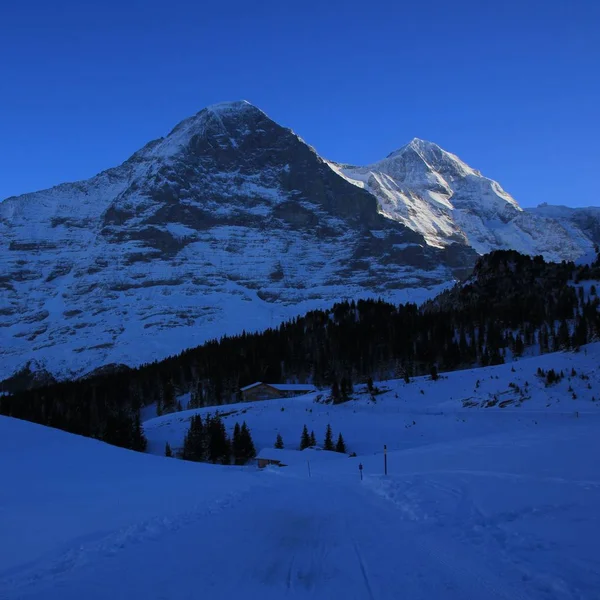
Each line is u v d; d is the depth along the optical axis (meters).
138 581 15.66
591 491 23.75
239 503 28.91
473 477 31.20
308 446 100.75
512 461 36.41
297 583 15.25
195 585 15.27
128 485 36.62
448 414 101.50
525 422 85.69
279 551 18.64
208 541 20.22
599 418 80.88
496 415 94.81
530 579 14.09
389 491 30.12
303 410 126.62
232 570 16.56
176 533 21.59
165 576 16.11
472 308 189.12
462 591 13.62
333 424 112.00
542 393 101.25
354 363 171.12
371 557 17.19
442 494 27.03
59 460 45.91
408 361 163.62
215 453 107.19
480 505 23.20
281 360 191.88
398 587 14.27
